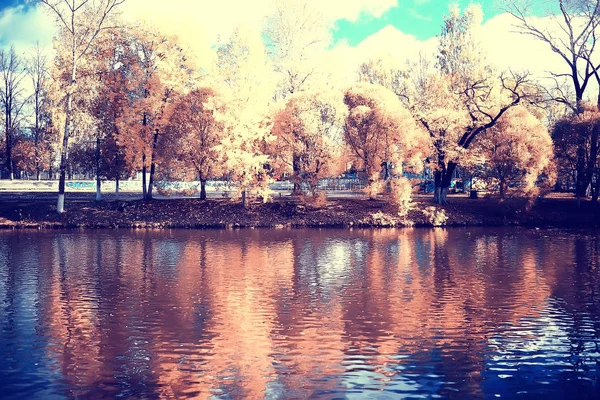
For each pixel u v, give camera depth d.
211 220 47.94
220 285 23.94
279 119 50.62
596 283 24.42
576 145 52.75
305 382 13.35
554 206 53.72
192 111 49.03
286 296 22.00
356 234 43.16
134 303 20.77
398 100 52.53
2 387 12.98
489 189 53.97
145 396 12.52
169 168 49.94
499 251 34.19
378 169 52.06
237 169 48.28
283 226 47.50
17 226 45.31
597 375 13.87
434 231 45.50
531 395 12.70
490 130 53.91
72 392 12.72
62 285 23.73
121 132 48.53
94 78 49.59
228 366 14.38
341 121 50.28
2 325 17.92
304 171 50.38
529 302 21.06
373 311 19.77
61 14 46.53
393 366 14.41
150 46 49.31
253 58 49.53
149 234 42.19
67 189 64.50
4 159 81.25
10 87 77.12
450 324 18.17
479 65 55.41
